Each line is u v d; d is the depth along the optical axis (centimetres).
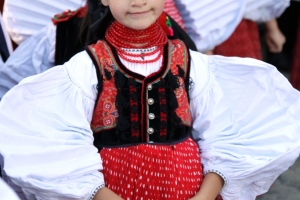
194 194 207
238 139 213
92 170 198
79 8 271
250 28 343
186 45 216
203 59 221
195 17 297
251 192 219
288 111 214
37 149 195
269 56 483
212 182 208
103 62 205
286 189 328
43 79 203
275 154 209
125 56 207
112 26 210
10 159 190
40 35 282
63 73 206
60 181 195
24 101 201
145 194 201
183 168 205
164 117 206
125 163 202
